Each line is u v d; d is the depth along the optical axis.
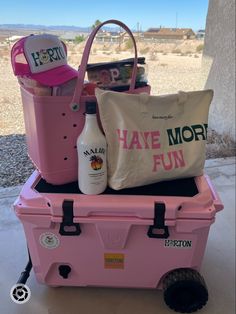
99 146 0.92
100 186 0.97
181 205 0.94
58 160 0.98
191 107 0.99
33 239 1.02
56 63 0.93
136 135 0.93
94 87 0.98
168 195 0.98
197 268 1.08
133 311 1.12
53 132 0.94
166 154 0.97
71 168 1.01
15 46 0.92
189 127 0.99
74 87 0.94
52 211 0.94
